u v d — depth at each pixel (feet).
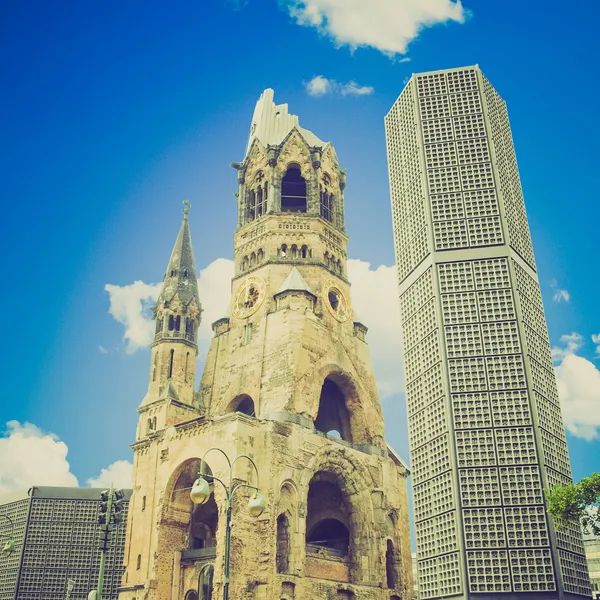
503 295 233.35
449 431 217.97
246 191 336.29
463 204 250.16
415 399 237.66
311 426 266.98
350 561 268.21
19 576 336.90
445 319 233.96
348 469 275.39
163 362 299.17
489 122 261.85
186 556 250.37
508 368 222.48
